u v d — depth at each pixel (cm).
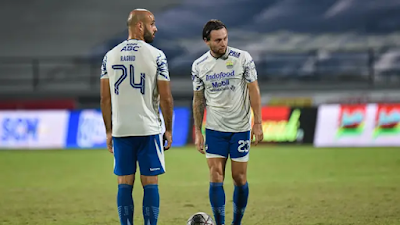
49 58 8231
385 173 4097
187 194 3253
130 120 1855
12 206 2931
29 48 8644
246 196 2130
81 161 5191
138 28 1903
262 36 8662
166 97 1881
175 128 6438
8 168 4728
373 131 6162
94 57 8488
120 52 1870
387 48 8231
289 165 4653
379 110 6181
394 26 8562
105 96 1911
